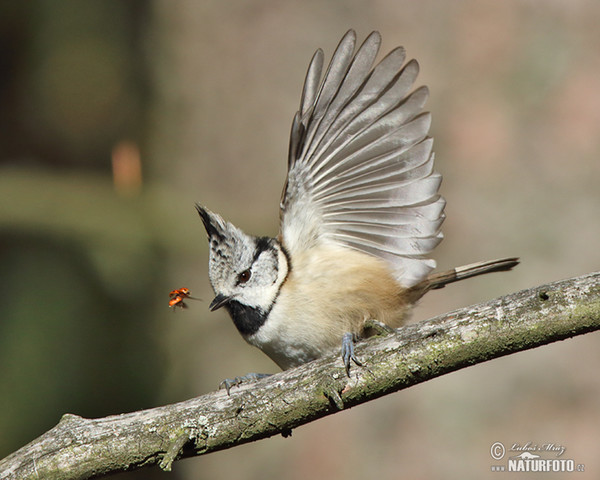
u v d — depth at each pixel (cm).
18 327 1449
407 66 736
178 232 1321
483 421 1029
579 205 1046
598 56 1066
